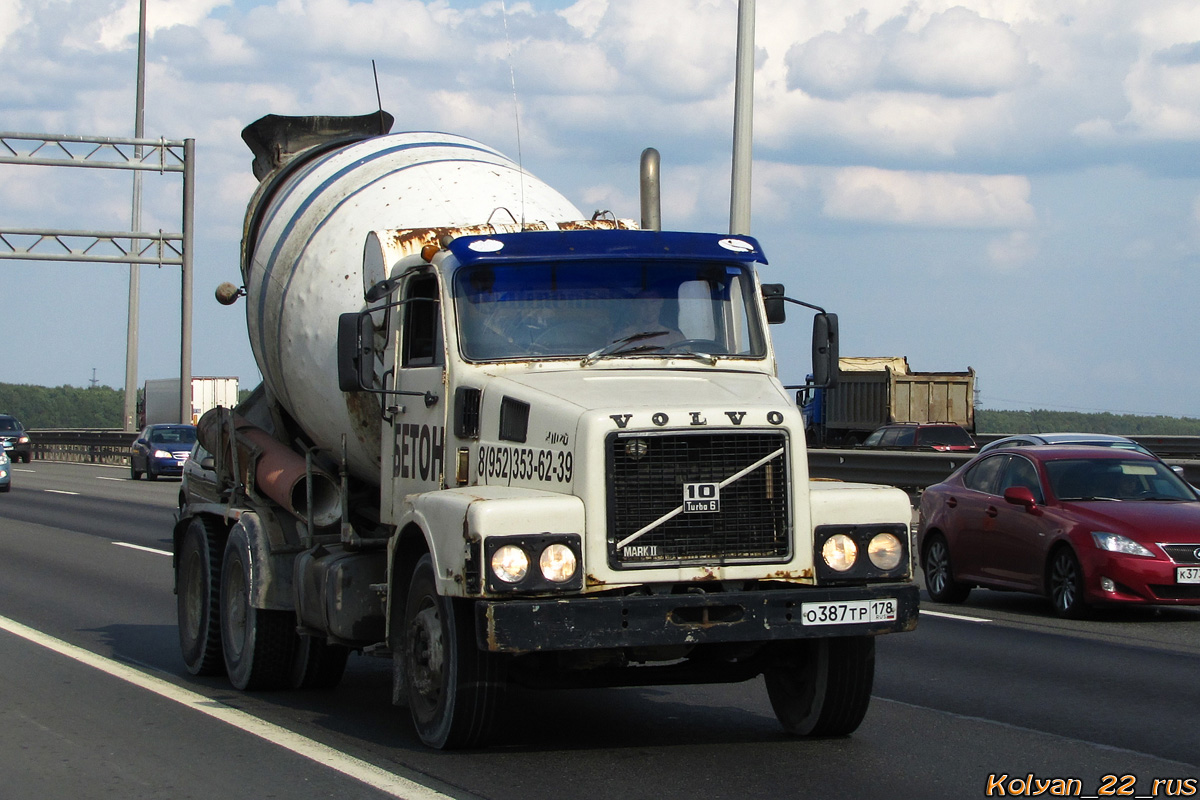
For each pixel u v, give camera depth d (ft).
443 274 29.19
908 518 26.53
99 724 30.50
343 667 35.99
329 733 29.91
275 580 34.88
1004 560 51.78
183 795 24.29
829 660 27.94
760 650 28.71
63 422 542.98
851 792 24.41
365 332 29.78
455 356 28.66
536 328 28.94
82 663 38.81
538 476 26.17
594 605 24.49
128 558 70.28
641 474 25.29
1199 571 46.57
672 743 28.66
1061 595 49.11
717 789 24.58
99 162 146.82
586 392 26.66
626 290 29.43
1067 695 34.42
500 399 27.48
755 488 25.77
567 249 29.27
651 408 25.49
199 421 39.83
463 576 24.82
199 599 38.40
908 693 34.73
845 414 159.84
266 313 38.47
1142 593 46.60
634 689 35.81
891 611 25.85
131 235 153.89
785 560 25.72
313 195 38.65
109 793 24.52
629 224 34.50
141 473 150.10
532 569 24.61
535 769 26.09
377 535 33.68
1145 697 34.12
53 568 65.21
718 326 29.63
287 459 37.09
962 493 54.80
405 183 36.94
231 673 36.35
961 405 152.05
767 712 32.50
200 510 39.09
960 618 49.55
